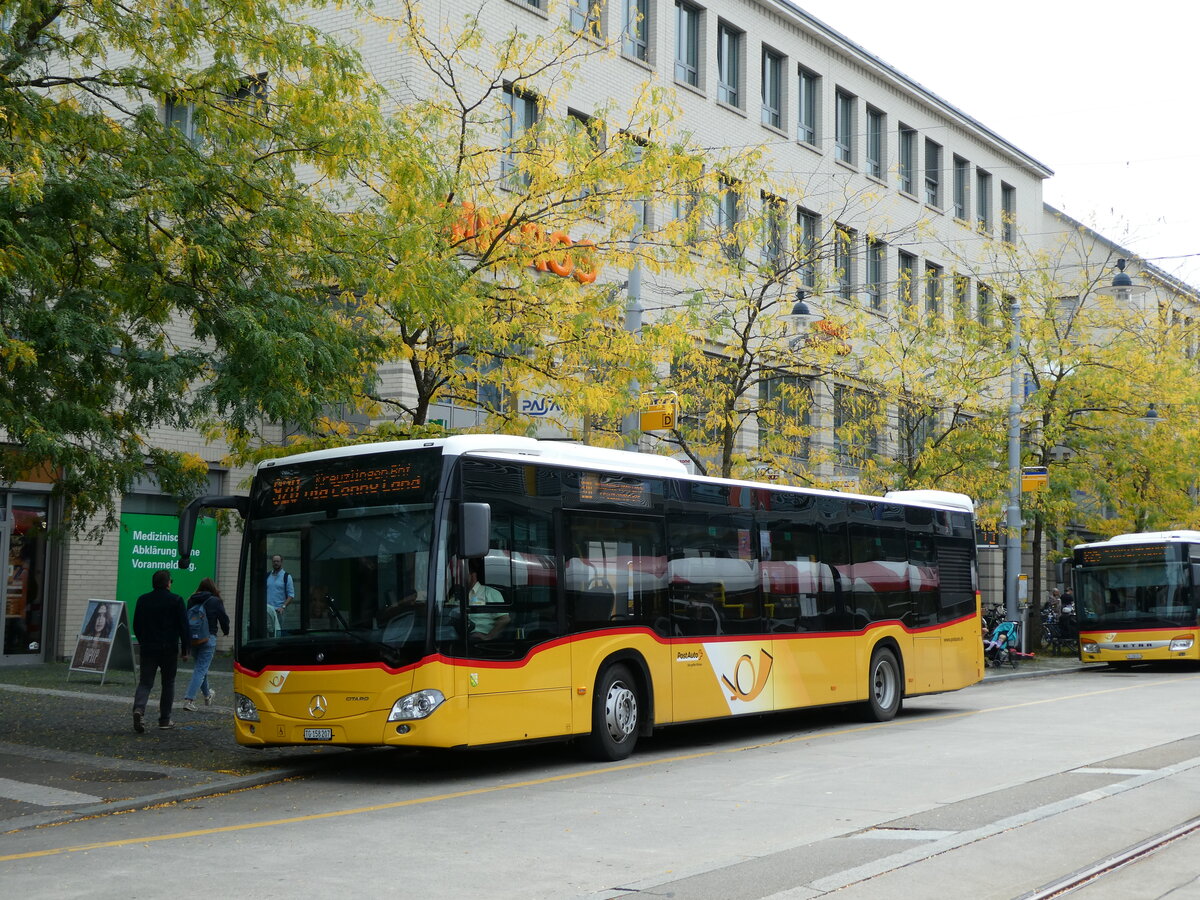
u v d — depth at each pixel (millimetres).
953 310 31375
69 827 9750
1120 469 33344
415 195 14195
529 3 25297
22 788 11203
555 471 13047
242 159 13477
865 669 17328
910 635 18391
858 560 17547
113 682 20641
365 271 13742
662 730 17062
